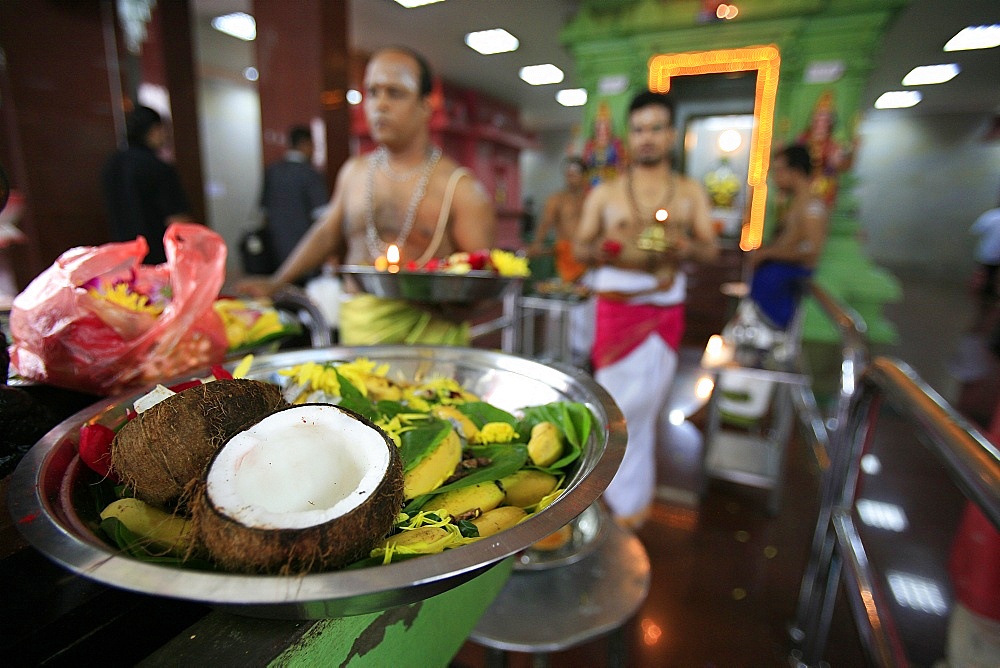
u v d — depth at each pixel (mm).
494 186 9055
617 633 1019
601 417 549
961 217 9367
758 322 2426
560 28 5027
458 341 1511
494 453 587
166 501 415
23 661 378
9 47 2926
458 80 7227
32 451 440
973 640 1027
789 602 1585
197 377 606
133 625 425
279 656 367
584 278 3936
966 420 646
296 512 331
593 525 1104
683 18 4199
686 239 1876
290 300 1091
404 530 422
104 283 738
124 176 2418
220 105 6973
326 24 3246
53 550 311
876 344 3889
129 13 3488
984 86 6770
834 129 4070
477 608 703
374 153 1588
